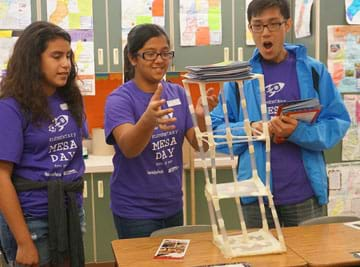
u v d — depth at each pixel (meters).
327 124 2.33
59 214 1.90
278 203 2.38
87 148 4.10
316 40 3.17
